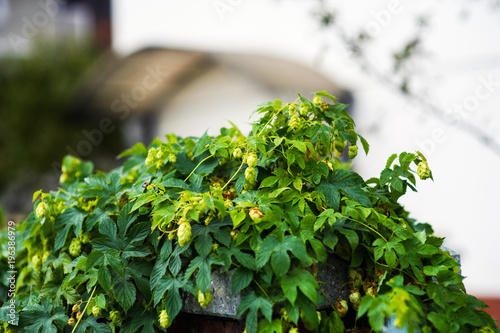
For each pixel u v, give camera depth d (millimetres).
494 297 2518
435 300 1263
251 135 1396
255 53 3529
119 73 4043
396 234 1316
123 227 1352
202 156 1422
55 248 1409
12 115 5352
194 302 1322
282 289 1244
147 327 1319
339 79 3062
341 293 1339
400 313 1184
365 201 1341
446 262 1309
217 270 1300
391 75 2621
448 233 2652
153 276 1320
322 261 1269
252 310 1239
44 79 5578
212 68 3828
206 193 1275
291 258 1279
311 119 1421
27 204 5191
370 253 1335
